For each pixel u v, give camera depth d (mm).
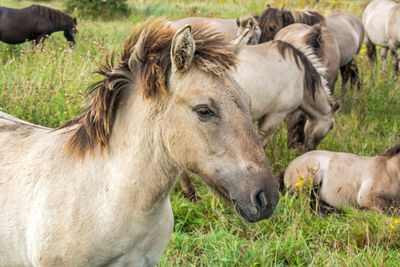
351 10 13234
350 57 7824
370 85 7340
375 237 3283
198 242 3051
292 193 4316
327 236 3326
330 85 6781
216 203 3592
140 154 1645
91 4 12734
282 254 3000
